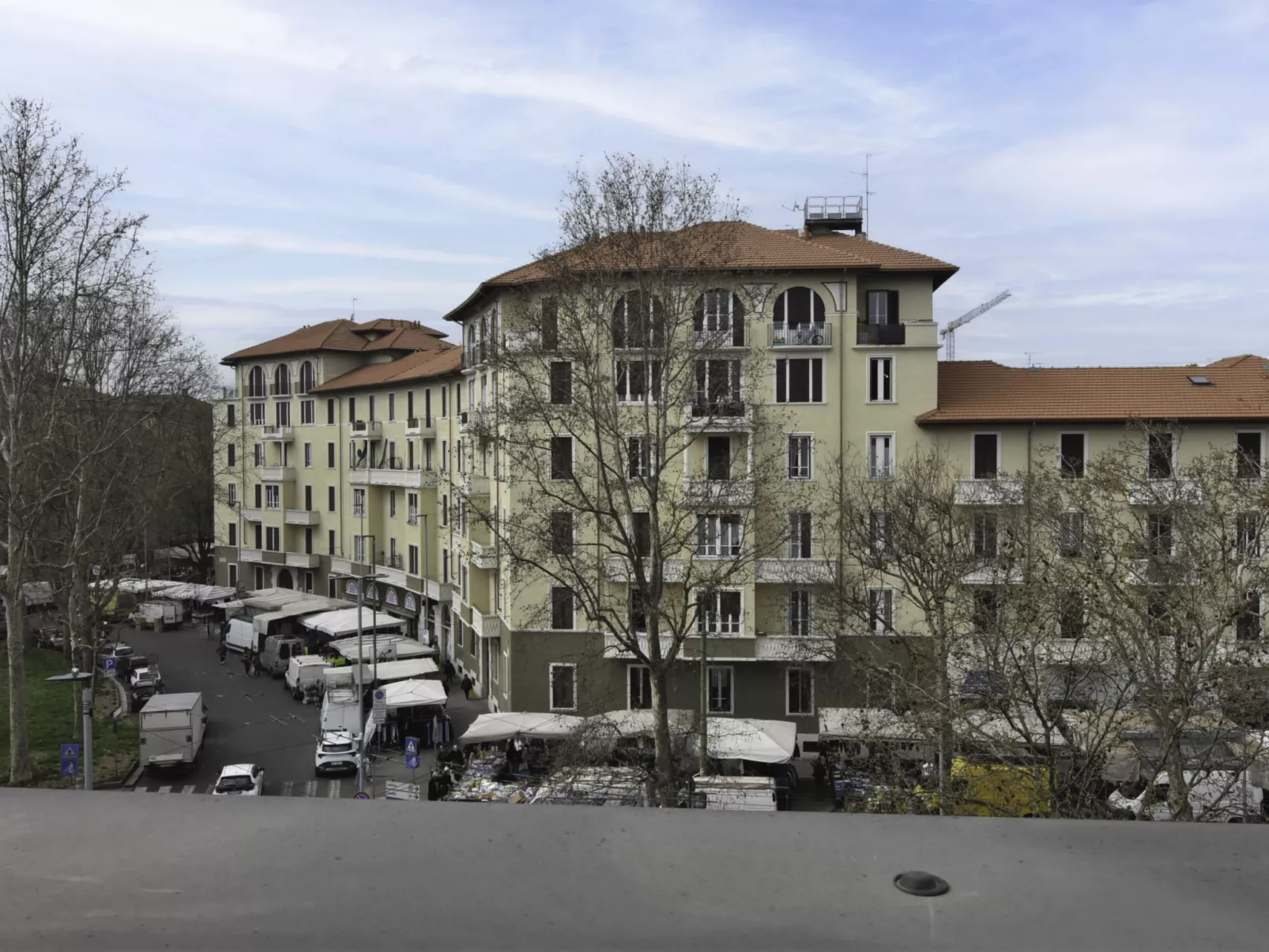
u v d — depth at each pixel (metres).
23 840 2.39
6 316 35.72
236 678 58.28
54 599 56.31
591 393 27.98
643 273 28.73
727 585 32.25
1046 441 39.94
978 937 1.90
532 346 31.00
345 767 38.56
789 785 33.72
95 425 42.78
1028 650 21.89
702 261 28.45
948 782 22.16
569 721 35.09
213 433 75.00
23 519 35.03
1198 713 19.28
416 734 43.44
